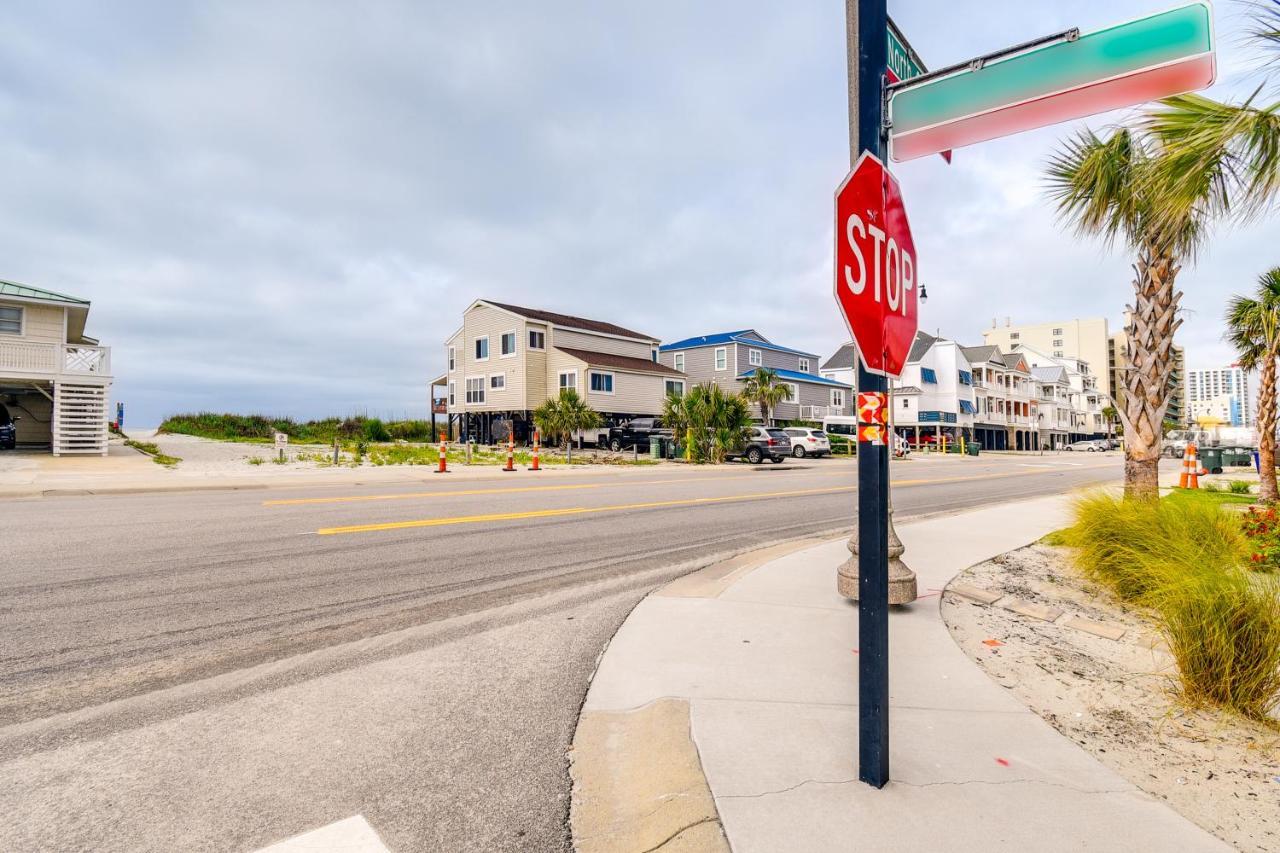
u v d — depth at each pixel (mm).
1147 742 2814
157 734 2793
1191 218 5008
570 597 5059
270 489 12648
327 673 3504
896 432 52688
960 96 2525
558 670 3572
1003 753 2578
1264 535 5496
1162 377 7152
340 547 6758
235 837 2088
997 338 105438
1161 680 3521
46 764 2527
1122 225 7066
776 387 40312
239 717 2971
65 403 18797
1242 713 3105
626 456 28797
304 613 4543
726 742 2629
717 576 5797
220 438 31703
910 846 1956
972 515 9781
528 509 10055
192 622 4297
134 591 4973
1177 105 3988
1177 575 4199
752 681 3293
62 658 3637
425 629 4250
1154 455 7199
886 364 2264
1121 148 6418
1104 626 4453
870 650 2268
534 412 30484
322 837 2100
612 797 2367
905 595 4664
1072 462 35281
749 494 13094
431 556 6430
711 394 25531
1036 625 4473
